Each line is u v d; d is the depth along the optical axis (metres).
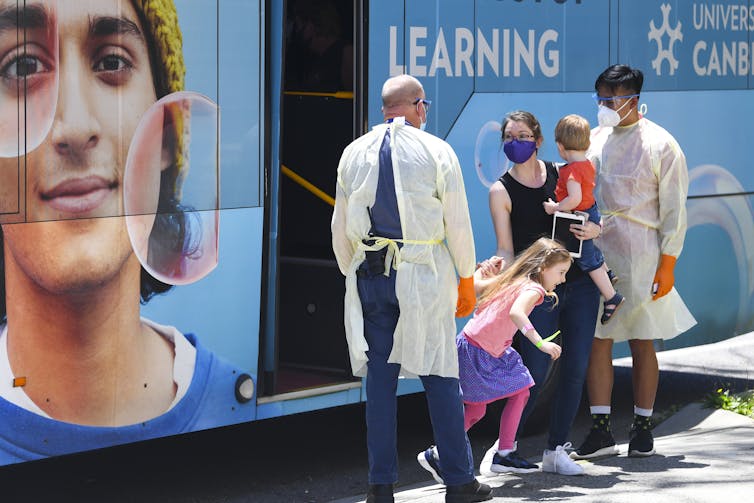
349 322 6.63
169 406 6.96
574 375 7.77
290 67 9.52
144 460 8.84
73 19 6.41
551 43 9.23
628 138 8.05
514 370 7.42
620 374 12.16
